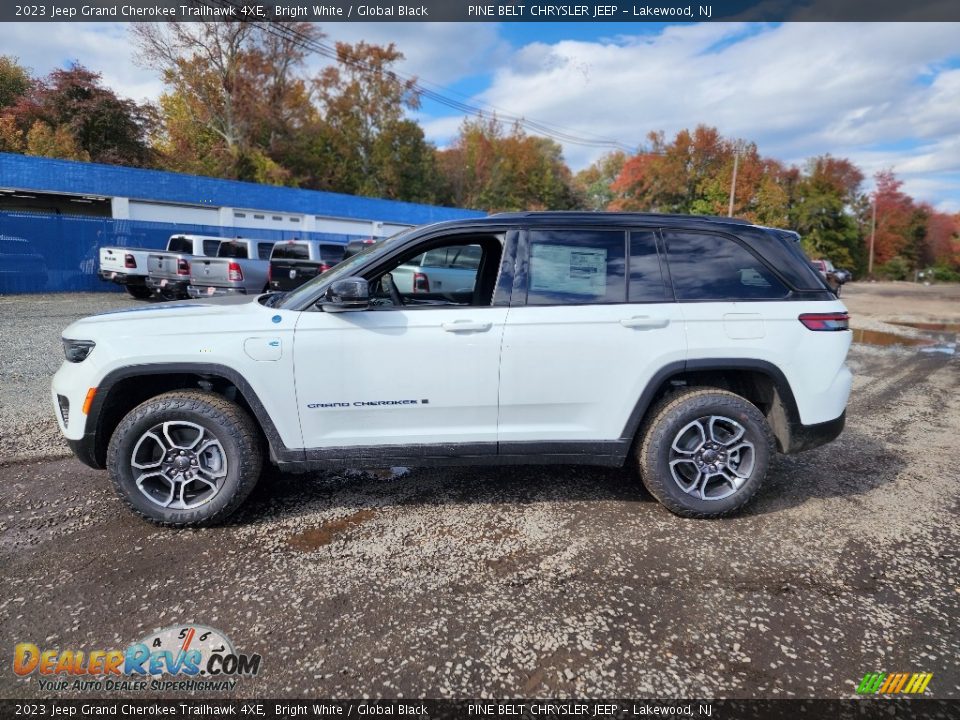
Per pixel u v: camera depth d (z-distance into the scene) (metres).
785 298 3.35
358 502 3.58
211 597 2.57
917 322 16.14
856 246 55.31
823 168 52.44
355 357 3.11
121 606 2.50
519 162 53.28
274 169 36.75
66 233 16.89
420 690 2.06
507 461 3.34
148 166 33.28
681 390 3.41
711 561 2.93
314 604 2.54
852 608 2.55
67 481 3.78
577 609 2.52
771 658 2.23
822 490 3.86
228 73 36.47
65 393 3.11
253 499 3.60
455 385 3.17
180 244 15.83
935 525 3.36
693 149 50.22
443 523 3.31
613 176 76.25
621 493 3.76
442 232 3.27
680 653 2.25
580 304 3.23
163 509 3.14
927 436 5.17
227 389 3.38
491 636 2.34
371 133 44.69
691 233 3.40
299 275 11.88
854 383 7.52
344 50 41.94
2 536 3.07
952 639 2.35
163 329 3.10
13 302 14.02
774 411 3.42
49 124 31.22
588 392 3.24
